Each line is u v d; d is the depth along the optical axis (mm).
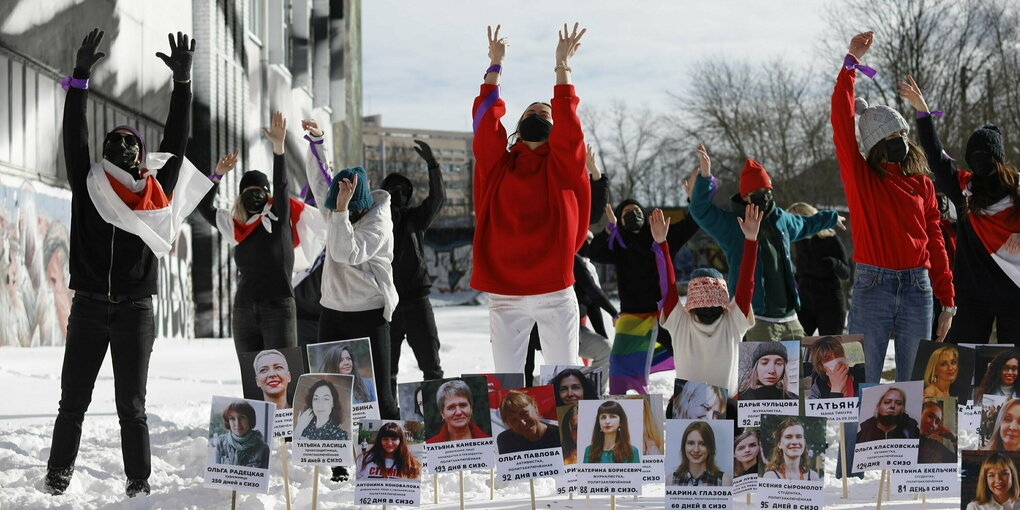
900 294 6082
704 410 4750
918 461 4727
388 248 6688
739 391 5191
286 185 7207
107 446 7520
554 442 4793
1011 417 4438
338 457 4707
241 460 4691
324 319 6645
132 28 21203
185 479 6289
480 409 4719
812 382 5230
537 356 15289
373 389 5367
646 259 7715
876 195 6082
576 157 5867
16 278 16875
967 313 6262
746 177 6707
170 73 23297
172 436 8016
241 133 26078
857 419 5238
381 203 6629
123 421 5727
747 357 5199
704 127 48500
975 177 6176
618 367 7730
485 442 4707
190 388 12156
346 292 6523
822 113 44531
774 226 6715
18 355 15023
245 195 7211
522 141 6145
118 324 5688
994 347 5059
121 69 20594
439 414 4691
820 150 44625
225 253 25594
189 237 24141
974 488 4160
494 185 6023
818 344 5242
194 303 24391
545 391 4816
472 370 14586
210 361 16484
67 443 5750
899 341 6133
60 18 18203
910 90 6434
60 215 18703
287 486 4977
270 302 7145
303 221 7652
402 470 4656
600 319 9398
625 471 4703
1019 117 33719
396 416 6703
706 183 6707
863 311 6133
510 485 5938
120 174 5637
